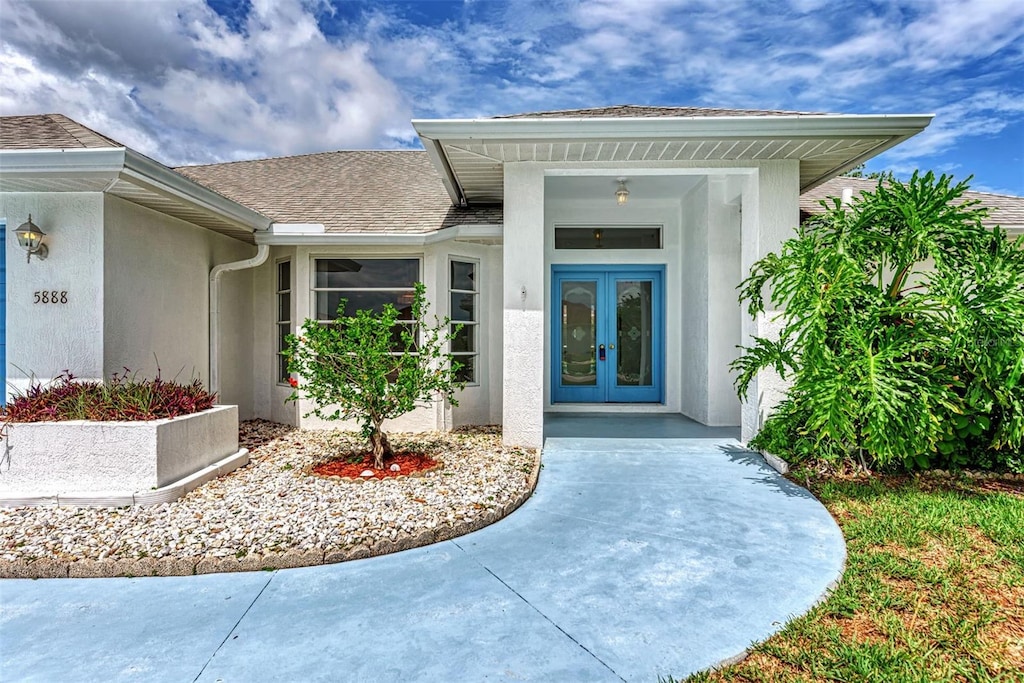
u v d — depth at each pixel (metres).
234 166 11.58
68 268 5.40
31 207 5.40
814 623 2.84
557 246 10.01
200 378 7.25
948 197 4.90
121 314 5.68
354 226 7.89
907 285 7.02
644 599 3.14
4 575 3.45
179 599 3.18
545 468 5.91
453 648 2.69
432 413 7.92
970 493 4.89
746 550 3.79
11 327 5.42
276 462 6.00
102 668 2.54
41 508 4.36
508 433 6.65
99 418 4.77
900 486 5.12
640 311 10.05
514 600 3.15
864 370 4.61
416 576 3.46
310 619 2.96
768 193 6.36
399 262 8.21
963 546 3.72
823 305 4.68
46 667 2.54
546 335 9.92
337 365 5.68
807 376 4.90
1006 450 5.36
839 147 5.94
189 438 5.05
